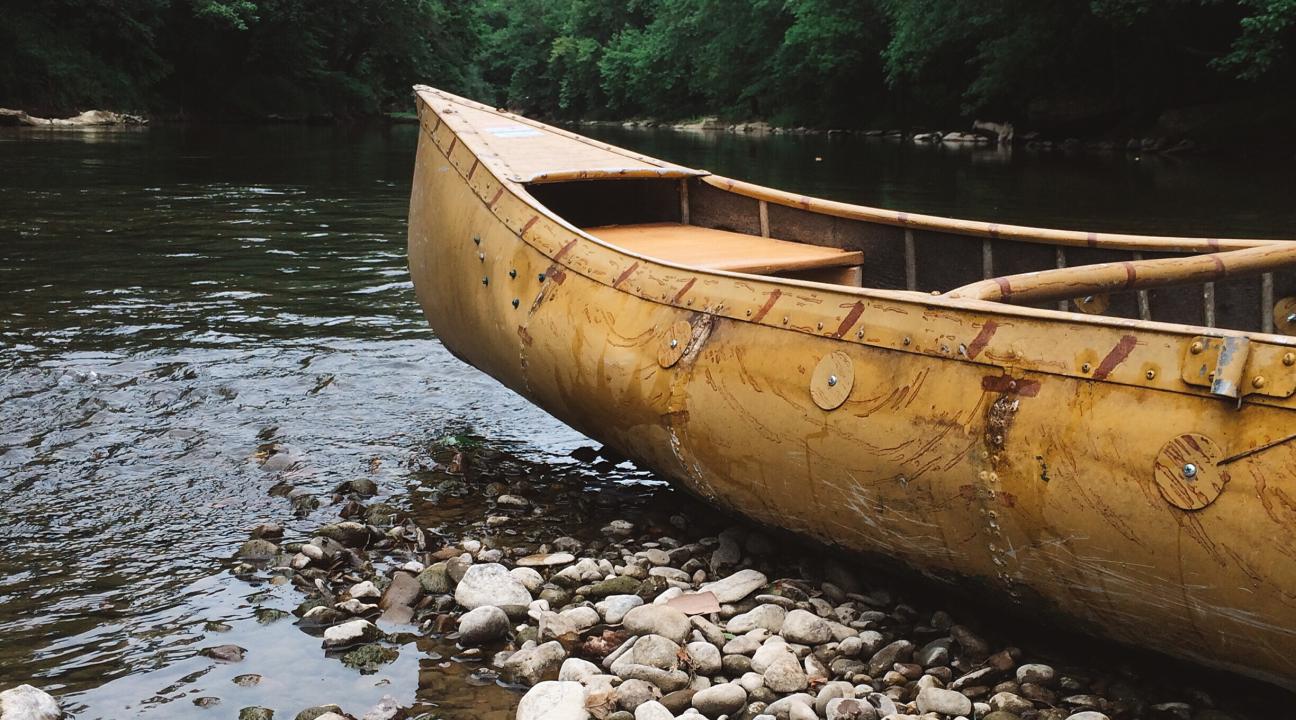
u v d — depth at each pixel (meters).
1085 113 31.27
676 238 4.85
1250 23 22.39
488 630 3.03
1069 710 2.70
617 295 3.70
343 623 3.04
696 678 2.85
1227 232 11.09
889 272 4.56
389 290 7.63
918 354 2.82
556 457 4.52
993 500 2.67
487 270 4.34
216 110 39.41
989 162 23.30
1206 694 2.74
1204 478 2.31
